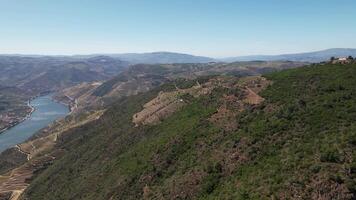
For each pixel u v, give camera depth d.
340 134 59.38
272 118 76.44
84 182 119.88
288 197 49.44
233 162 68.69
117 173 104.38
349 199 46.16
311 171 51.91
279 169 56.91
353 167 49.91
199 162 77.69
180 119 115.75
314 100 76.81
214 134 86.06
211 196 62.81
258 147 67.81
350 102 71.00
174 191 72.62
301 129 67.25
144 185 86.12
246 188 56.75
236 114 90.00
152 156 96.56
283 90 92.94
